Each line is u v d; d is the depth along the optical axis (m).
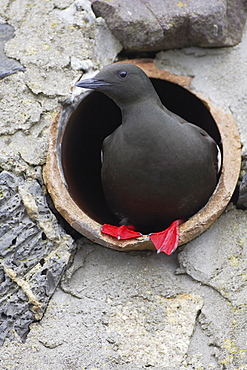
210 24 10.12
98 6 10.20
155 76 10.47
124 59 10.64
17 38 10.16
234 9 10.51
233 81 10.36
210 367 8.16
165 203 9.02
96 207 11.34
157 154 8.62
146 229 10.01
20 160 9.27
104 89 8.96
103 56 10.27
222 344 8.30
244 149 9.71
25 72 9.83
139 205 9.13
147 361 8.20
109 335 8.44
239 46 10.59
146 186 8.84
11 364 8.13
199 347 8.38
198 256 9.16
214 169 9.30
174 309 8.70
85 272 9.16
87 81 9.00
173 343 8.37
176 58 10.62
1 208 8.84
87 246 9.42
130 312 8.69
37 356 8.22
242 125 9.98
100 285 9.00
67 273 8.98
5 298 8.50
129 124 8.85
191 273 9.03
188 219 9.29
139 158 8.69
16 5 10.47
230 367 8.11
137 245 8.95
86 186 11.15
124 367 8.14
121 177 8.98
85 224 9.03
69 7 10.35
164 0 10.21
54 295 8.84
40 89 9.73
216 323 8.51
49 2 10.40
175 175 8.72
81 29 10.23
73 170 10.45
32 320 8.56
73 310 8.70
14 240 8.77
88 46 10.16
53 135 9.55
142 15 10.06
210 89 10.38
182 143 8.70
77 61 9.98
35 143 9.43
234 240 9.29
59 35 10.17
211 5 10.12
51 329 8.49
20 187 9.07
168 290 8.91
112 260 9.27
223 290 8.78
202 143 9.09
